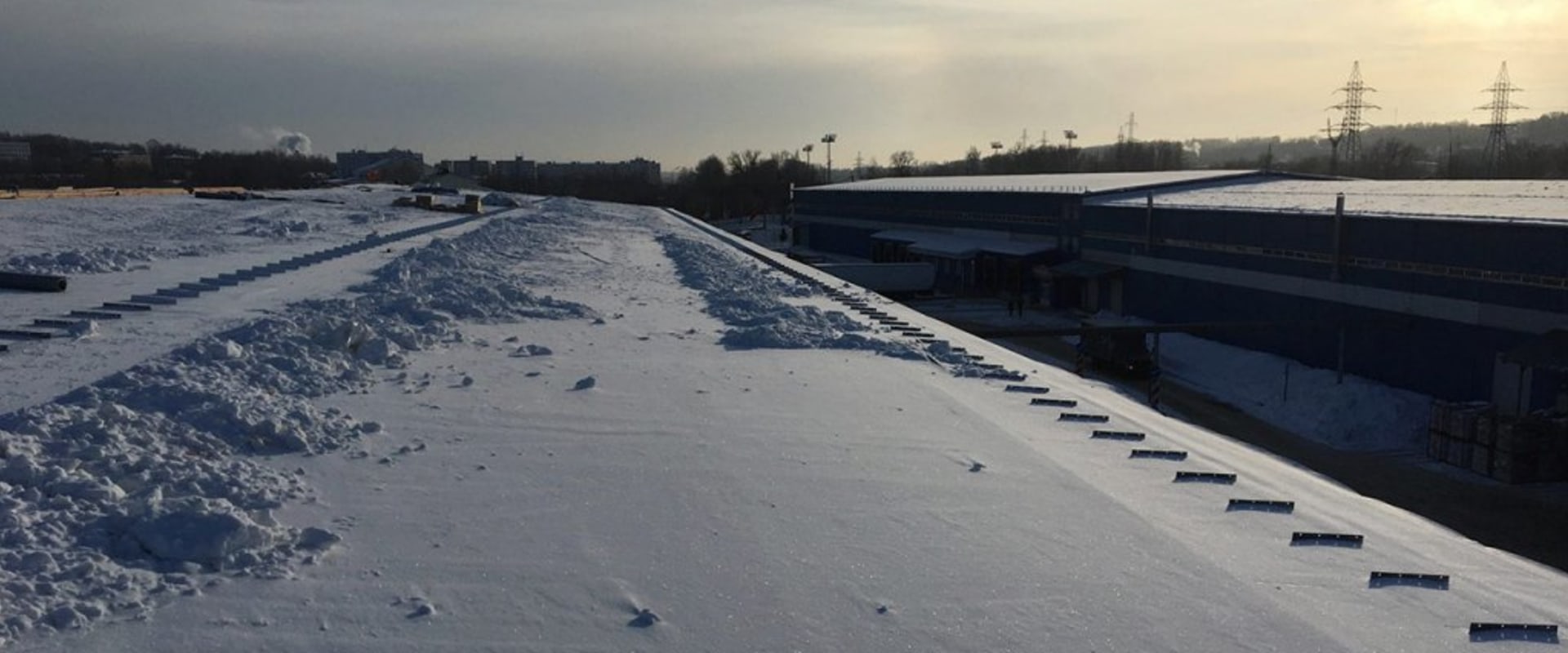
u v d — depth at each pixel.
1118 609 4.85
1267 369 27.53
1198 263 32.69
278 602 4.63
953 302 42.03
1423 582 5.17
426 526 5.62
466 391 8.85
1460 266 23.12
